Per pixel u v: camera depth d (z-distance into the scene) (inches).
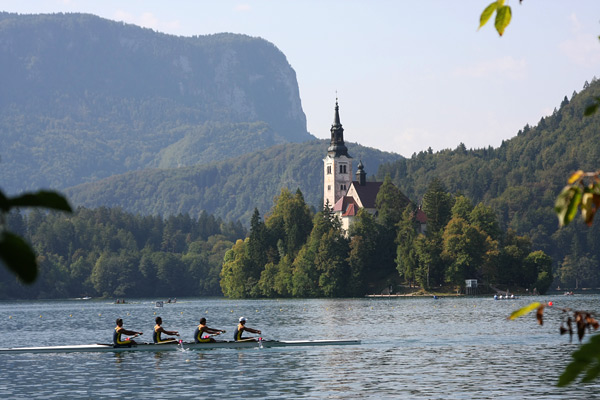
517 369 2087.8
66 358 2461.9
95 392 1776.6
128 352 2596.0
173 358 2423.7
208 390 1776.6
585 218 297.7
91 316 6058.1
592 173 303.3
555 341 2903.5
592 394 1640.0
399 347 2743.6
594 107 292.8
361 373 2041.1
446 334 3336.6
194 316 5693.9
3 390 1825.8
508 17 302.8
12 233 213.5
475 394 1669.5
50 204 222.2
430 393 1691.7
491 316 4758.9
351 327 3971.5
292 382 1884.8
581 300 7667.3
